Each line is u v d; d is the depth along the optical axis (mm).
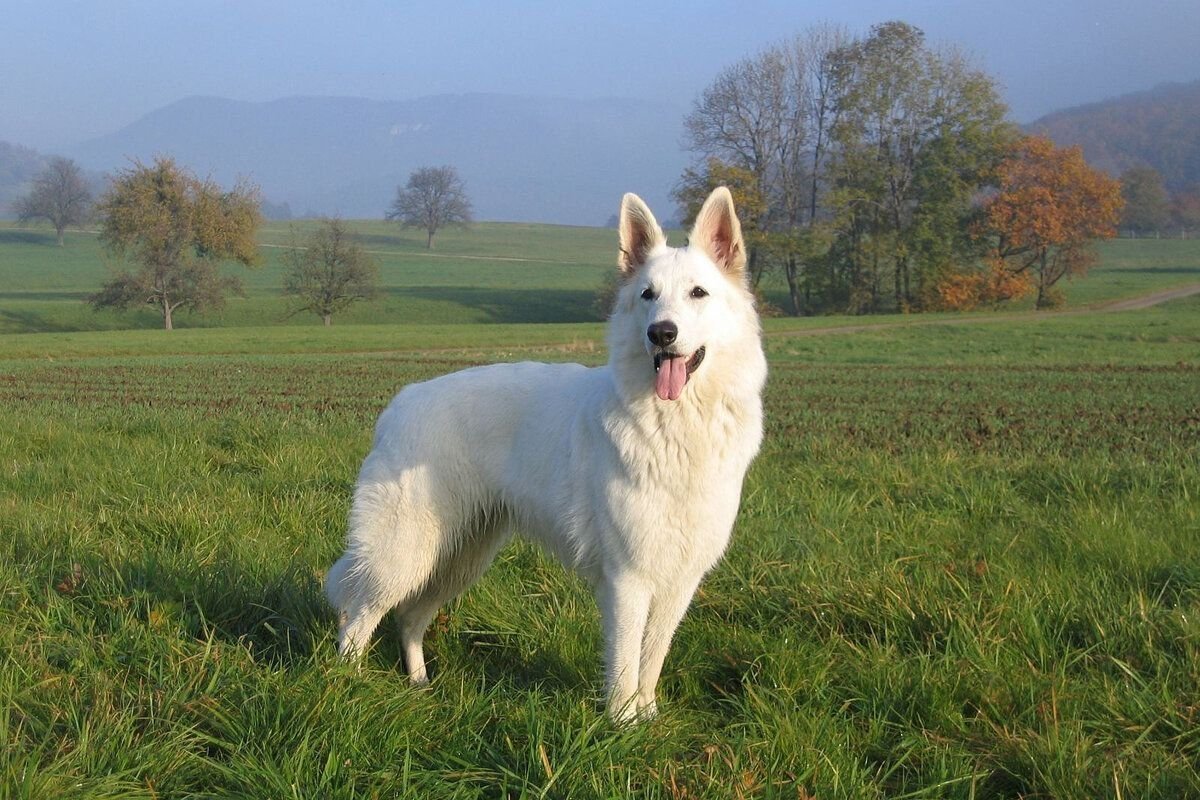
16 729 3871
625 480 4445
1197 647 4914
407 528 4996
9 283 89062
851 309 66875
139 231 64312
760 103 64625
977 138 63531
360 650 5020
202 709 4070
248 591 5648
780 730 4082
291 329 53656
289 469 9156
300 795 3484
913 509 7977
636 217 4926
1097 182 64562
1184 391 20812
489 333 50375
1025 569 6102
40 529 6688
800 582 5816
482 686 4531
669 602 4617
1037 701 4441
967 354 35719
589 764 3695
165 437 11312
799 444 11688
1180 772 3920
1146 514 7441
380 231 163750
